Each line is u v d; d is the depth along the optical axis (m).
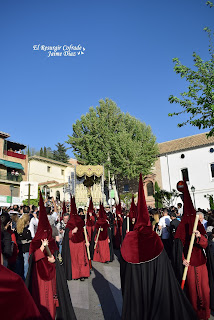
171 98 10.71
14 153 36.59
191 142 35.09
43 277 3.73
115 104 34.00
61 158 72.88
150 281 3.45
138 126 34.38
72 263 6.99
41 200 4.03
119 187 37.28
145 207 3.71
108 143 32.31
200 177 32.53
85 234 7.37
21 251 6.39
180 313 3.26
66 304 3.68
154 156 34.34
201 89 10.49
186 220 4.50
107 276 7.41
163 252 3.57
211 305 4.38
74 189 29.67
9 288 1.24
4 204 25.27
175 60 10.73
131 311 3.40
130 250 3.57
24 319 1.27
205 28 10.41
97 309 4.98
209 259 4.48
